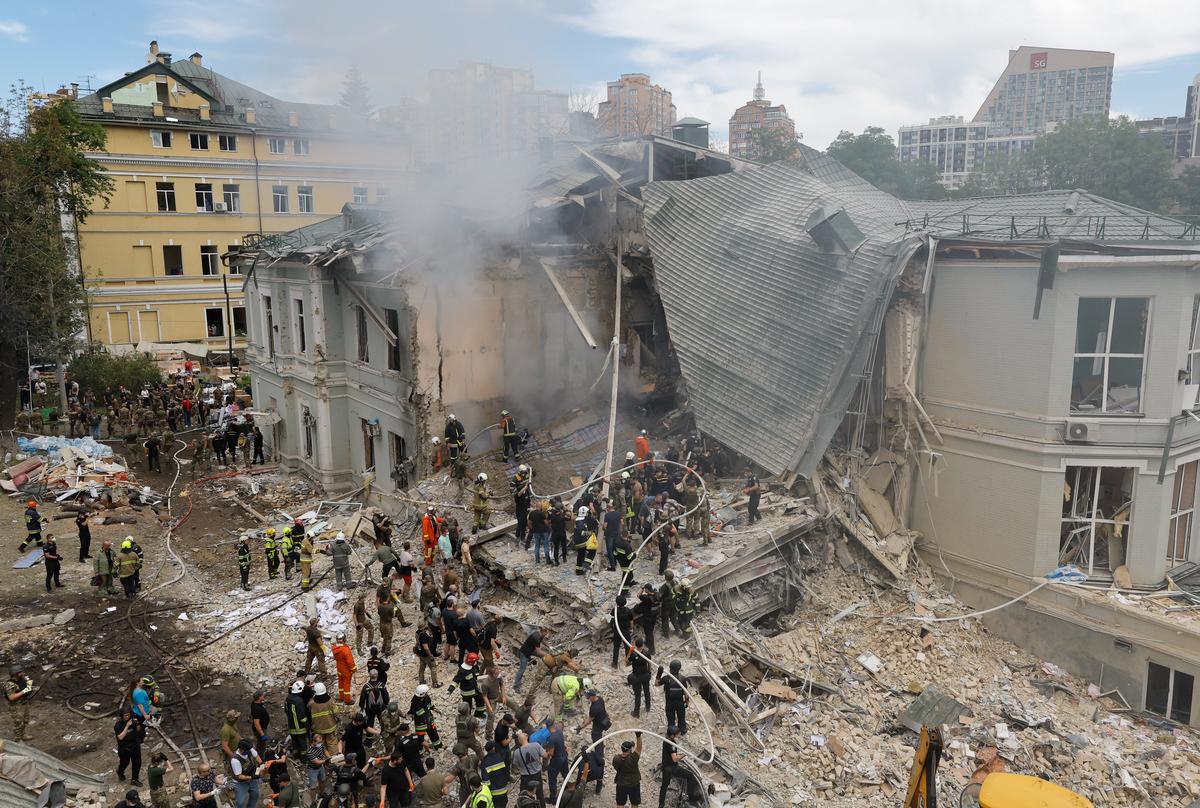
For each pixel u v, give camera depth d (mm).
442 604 17938
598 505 20953
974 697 18609
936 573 22672
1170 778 16312
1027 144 142125
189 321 57031
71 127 43781
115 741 15992
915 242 21391
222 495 32250
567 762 13766
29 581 23078
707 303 25891
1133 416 19719
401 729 13750
